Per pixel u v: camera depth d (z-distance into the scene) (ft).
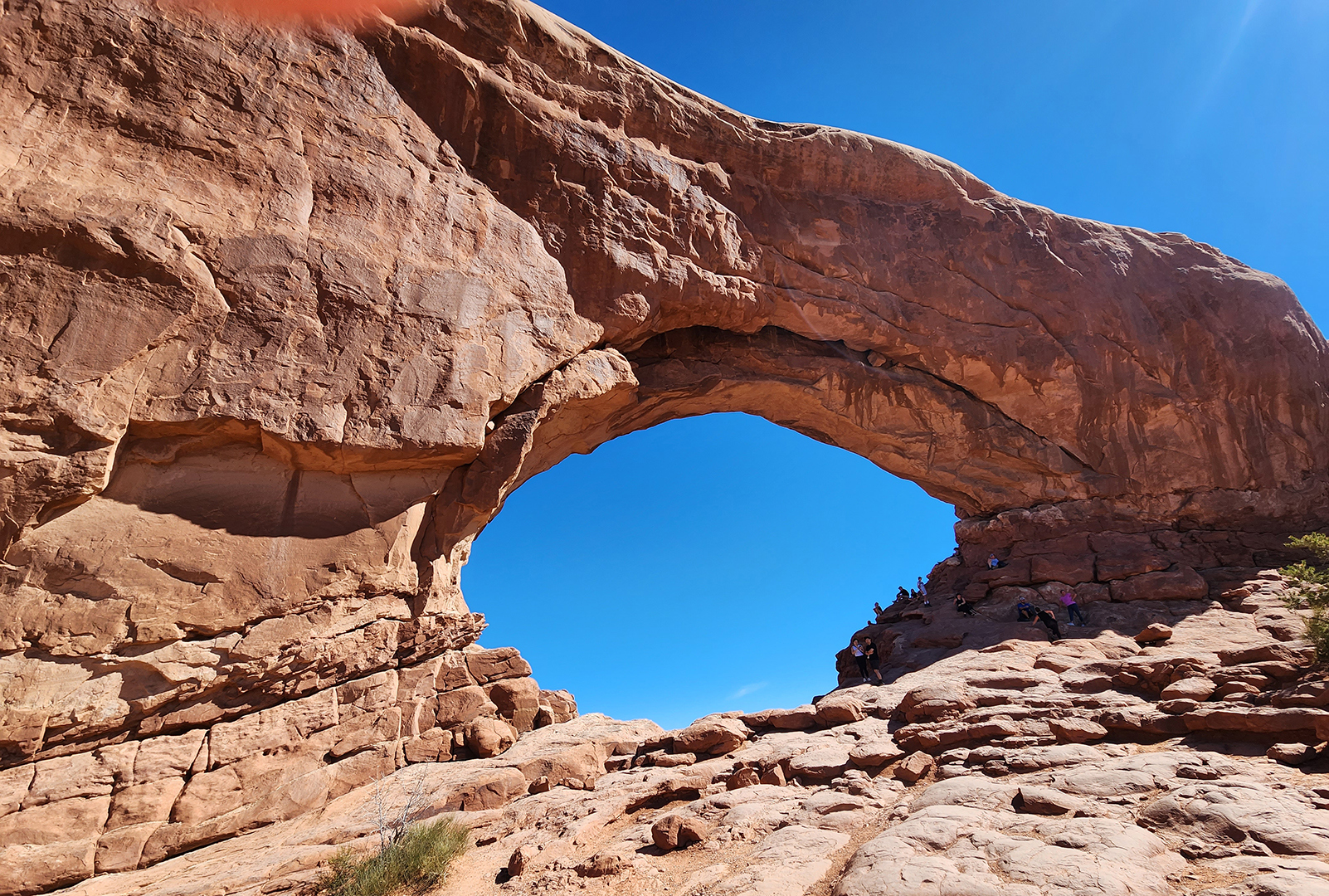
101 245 33.88
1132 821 20.06
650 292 53.98
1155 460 64.44
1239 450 64.28
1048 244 69.46
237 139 39.88
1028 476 66.80
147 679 33.32
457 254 45.98
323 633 38.58
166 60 38.75
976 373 64.90
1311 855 16.74
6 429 31.07
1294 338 67.56
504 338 46.01
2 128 33.78
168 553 34.73
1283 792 20.48
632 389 55.52
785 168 63.26
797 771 30.14
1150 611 52.39
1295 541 40.50
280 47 42.86
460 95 49.29
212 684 34.86
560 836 25.35
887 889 16.79
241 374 36.99
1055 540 62.54
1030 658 42.68
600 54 56.08
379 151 44.98
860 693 43.19
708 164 60.34
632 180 55.16
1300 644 33.19
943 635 54.08
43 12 35.99
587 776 35.53
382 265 42.68
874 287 63.77
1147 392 65.62
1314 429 65.51
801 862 20.48
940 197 67.51
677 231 56.39
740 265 58.90
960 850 18.69
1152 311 69.15
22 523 31.19
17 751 29.78
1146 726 28.25
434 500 45.39
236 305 37.45
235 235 38.17
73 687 31.30
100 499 33.91
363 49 46.34
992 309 65.46
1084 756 26.04
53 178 34.01
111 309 33.99
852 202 65.36
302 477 39.88
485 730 41.34
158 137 37.52
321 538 39.47
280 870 25.62
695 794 29.63
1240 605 49.83
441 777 36.45
